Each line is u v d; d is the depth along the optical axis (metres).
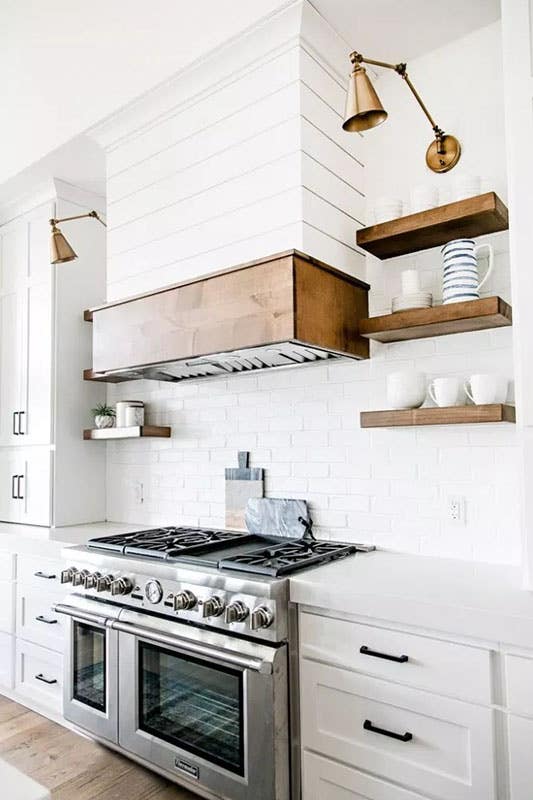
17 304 3.55
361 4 2.06
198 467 2.97
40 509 3.29
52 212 3.37
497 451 2.04
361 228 2.42
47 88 3.02
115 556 2.34
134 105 2.64
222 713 1.92
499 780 1.46
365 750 1.68
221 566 2.02
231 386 2.83
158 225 2.62
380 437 2.31
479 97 2.18
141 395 3.30
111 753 2.39
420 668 1.59
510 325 2.02
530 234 1.65
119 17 2.66
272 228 2.20
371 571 1.92
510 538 2.00
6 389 3.57
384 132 2.42
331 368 2.47
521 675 1.42
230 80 2.38
